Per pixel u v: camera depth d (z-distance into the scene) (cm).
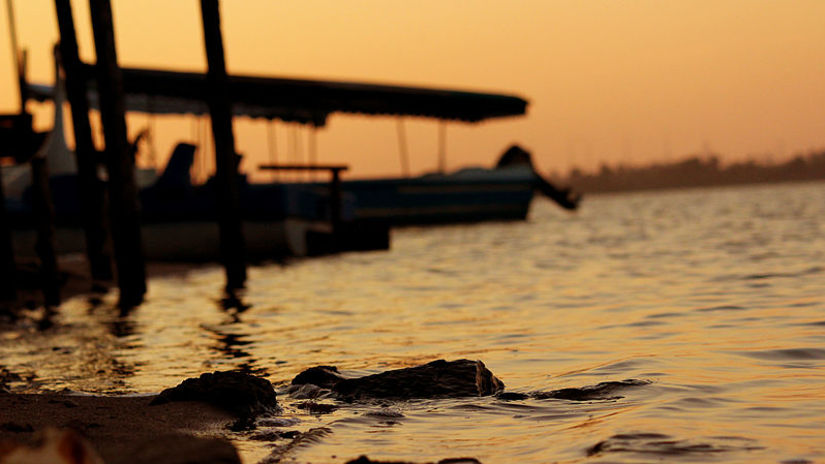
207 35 1772
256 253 2547
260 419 600
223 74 1784
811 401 602
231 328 1205
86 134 1928
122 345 1077
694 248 2433
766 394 630
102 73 1634
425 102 3534
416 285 1762
